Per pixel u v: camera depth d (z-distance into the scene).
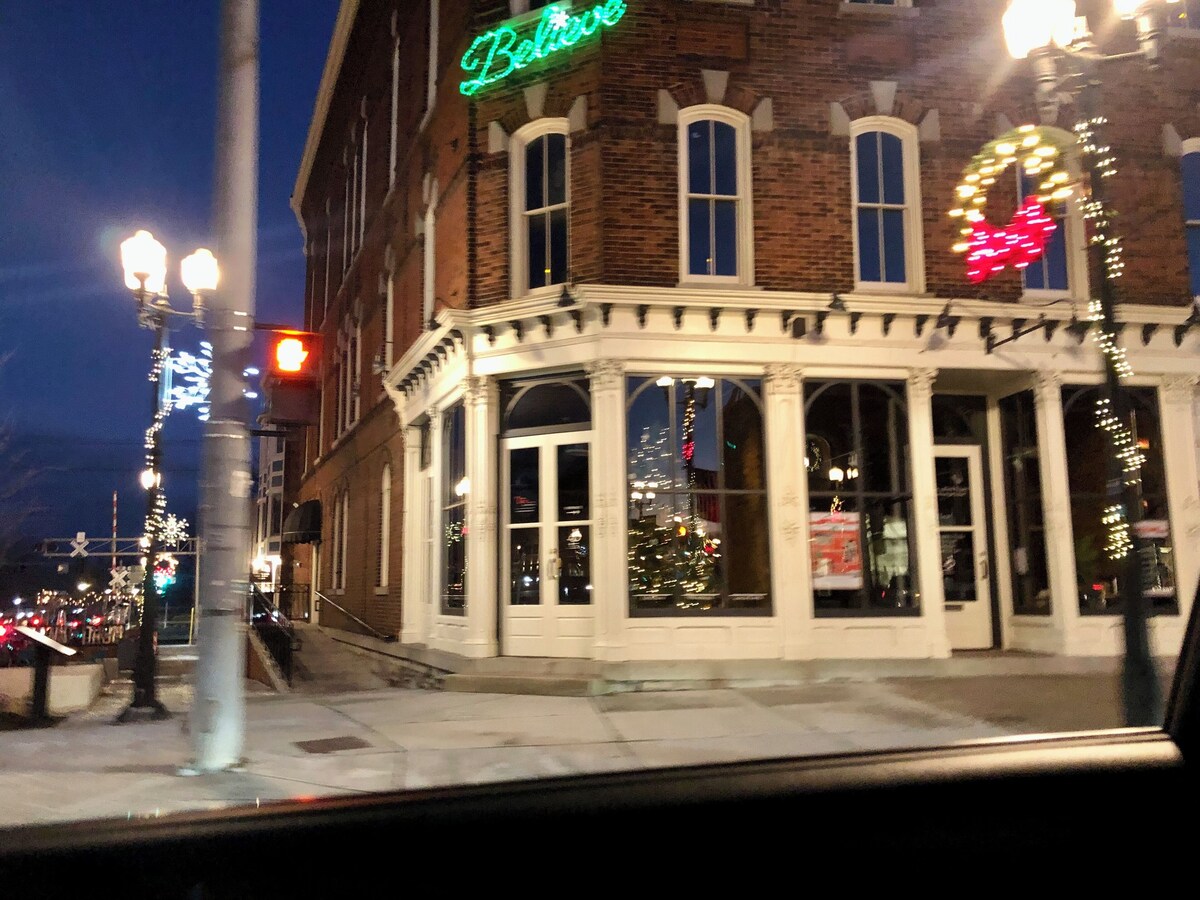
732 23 11.97
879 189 12.22
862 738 7.92
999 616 12.70
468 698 10.55
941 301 11.59
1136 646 6.68
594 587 11.06
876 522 11.68
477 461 11.98
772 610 11.17
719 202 11.89
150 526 11.14
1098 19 12.43
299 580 28.12
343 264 22.92
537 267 12.28
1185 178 12.79
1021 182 12.38
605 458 11.10
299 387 8.70
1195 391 12.37
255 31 7.35
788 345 11.46
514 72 12.38
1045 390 11.98
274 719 9.48
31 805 6.00
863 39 12.23
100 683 13.48
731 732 8.30
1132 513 6.89
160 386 11.69
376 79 19.66
